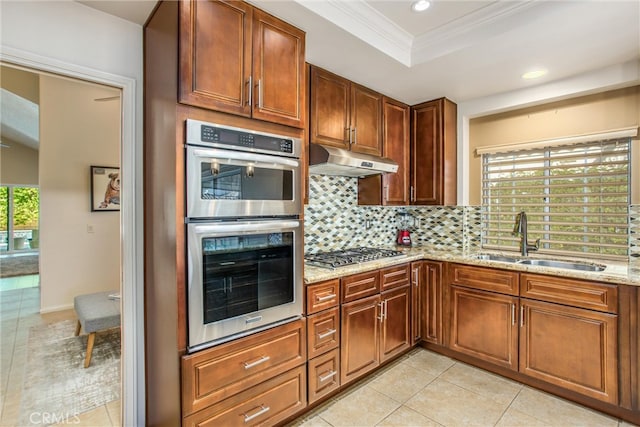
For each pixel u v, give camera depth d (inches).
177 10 56.4
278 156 69.9
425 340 114.3
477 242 128.1
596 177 102.5
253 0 63.8
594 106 100.5
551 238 111.7
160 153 63.5
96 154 171.0
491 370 100.6
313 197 110.7
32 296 186.4
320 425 75.4
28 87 165.5
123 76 71.6
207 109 59.5
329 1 70.2
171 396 59.2
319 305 79.4
